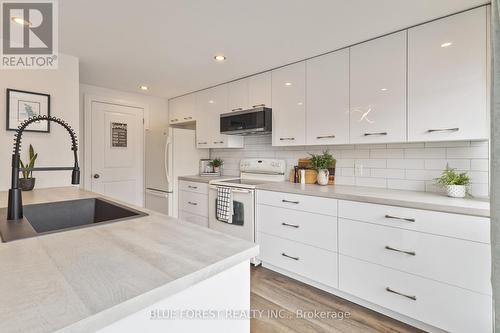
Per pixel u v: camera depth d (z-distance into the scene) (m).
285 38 2.13
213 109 3.53
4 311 0.49
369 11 1.73
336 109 2.34
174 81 3.30
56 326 0.46
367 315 1.89
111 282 0.61
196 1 1.62
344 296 2.10
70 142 2.47
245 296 0.85
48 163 2.36
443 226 1.57
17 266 0.69
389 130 2.04
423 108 1.87
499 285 0.97
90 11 1.74
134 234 0.96
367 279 1.91
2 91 2.14
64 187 2.34
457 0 1.60
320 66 2.45
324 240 2.15
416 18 1.81
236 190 2.78
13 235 0.92
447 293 1.56
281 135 2.77
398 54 1.98
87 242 0.87
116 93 3.73
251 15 1.79
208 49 2.34
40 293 0.56
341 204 2.04
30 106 2.25
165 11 1.74
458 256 1.52
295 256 2.34
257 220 2.65
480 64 1.65
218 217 2.96
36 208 1.48
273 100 2.84
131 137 3.90
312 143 2.52
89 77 3.14
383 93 2.06
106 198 1.69
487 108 1.63
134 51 2.39
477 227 1.46
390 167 2.37
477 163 1.91
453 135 1.75
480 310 1.45
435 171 2.12
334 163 2.74
